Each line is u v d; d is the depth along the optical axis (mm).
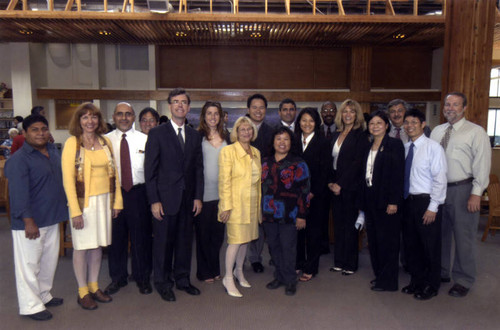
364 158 3389
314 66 11539
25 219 2619
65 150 2748
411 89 11641
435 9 10289
